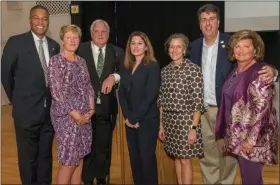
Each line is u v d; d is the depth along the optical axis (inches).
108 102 104.8
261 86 76.3
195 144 92.0
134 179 99.7
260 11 178.5
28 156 100.7
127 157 107.0
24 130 98.6
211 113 99.0
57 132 91.2
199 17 96.6
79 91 91.6
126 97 96.3
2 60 96.6
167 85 91.4
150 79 92.0
